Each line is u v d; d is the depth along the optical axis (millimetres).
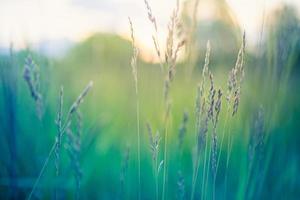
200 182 493
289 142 560
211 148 372
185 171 519
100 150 598
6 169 512
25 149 524
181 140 456
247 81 514
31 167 512
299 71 562
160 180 503
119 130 661
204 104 364
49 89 563
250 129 467
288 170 540
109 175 547
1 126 525
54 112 570
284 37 495
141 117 597
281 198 508
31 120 542
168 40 382
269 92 503
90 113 684
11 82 501
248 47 515
